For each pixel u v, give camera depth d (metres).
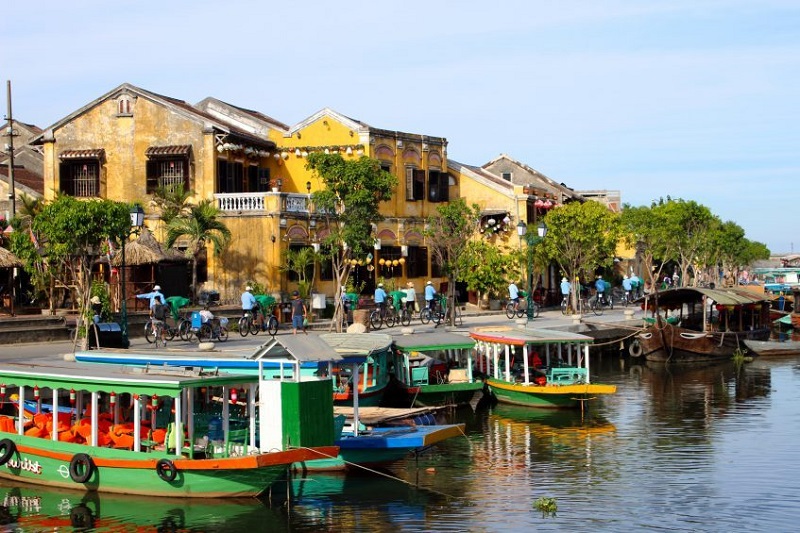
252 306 41.47
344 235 42.62
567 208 56.97
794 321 61.06
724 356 47.97
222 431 22.92
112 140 50.06
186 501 21.86
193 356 24.89
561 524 20.45
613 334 48.34
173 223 44.53
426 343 34.00
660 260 77.81
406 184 56.34
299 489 23.22
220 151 49.09
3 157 63.81
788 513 21.14
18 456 23.58
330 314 49.06
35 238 37.22
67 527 20.48
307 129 54.03
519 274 56.03
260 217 47.38
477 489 23.20
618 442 28.25
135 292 44.66
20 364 25.09
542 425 30.91
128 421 24.52
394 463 25.69
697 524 20.44
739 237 89.12
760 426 30.47
